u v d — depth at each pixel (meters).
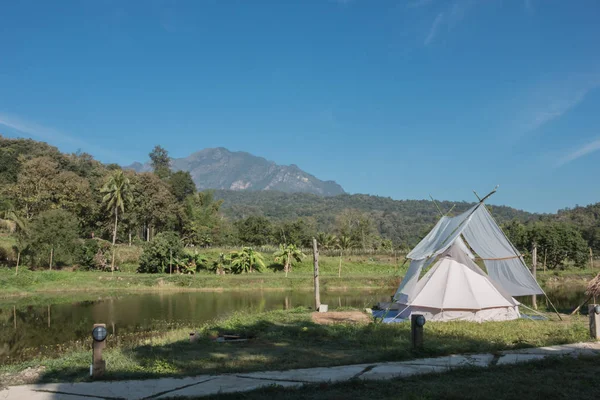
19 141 91.12
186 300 34.31
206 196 87.56
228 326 16.86
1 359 15.36
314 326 16.58
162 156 116.00
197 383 8.42
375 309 24.33
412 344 11.36
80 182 68.31
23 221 47.25
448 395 7.13
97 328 9.02
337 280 46.94
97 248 51.75
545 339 12.99
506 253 19.83
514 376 8.41
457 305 18.88
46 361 11.30
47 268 48.03
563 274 52.00
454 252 20.45
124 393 7.79
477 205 19.09
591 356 10.08
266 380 8.60
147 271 50.28
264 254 61.31
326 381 8.34
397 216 168.00
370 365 9.84
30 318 25.64
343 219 107.31
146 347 12.79
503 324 17.11
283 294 39.47
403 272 52.75
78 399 7.50
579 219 107.50
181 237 78.62
